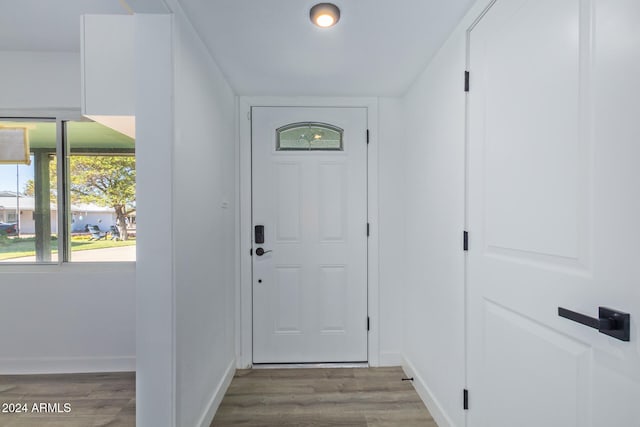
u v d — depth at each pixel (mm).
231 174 2252
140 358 1286
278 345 2395
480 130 1342
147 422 1289
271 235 2395
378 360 2393
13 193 2365
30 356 2281
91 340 2307
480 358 1343
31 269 2338
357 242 2412
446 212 1642
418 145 2061
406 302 2297
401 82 2148
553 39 942
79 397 1999
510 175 1147
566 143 898
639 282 708
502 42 1188
